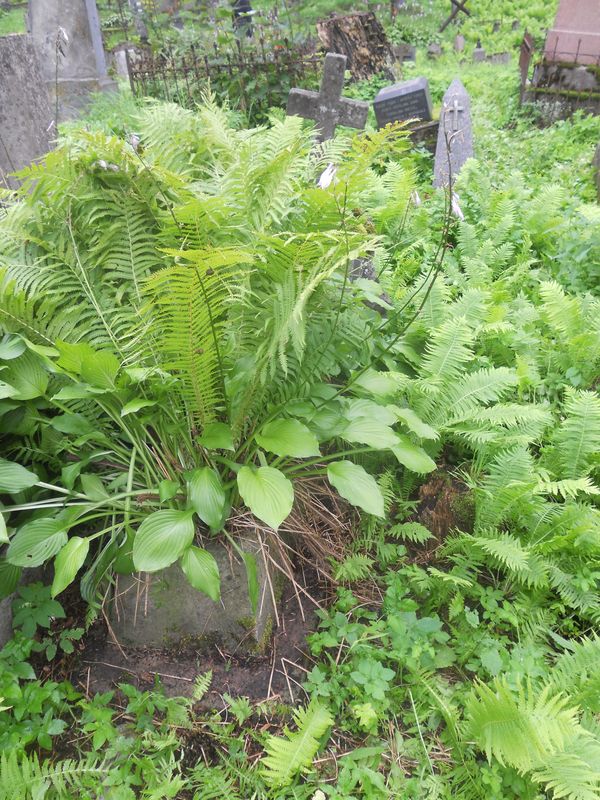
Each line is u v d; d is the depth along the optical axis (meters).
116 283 2.72
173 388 2.45
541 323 4.33
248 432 2.70
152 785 2.10
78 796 2.06
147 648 2.57
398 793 2.12
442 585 2.68
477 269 4.47
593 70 9.63
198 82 8.47
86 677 2.46
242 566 2.45
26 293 2.58
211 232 2.55
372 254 4.10
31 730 2.13
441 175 6.77
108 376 2.32
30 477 2.28
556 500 3.11
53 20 9.73
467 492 3.08
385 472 3.13
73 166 2.51
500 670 2.41
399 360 3.53
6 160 4.52
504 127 9.60
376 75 10.64
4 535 1.91
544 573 2.62
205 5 11.21
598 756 1.97
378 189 5.03
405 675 2.47
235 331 2.46
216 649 2.56
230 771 2.18
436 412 3.17
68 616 2.60
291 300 2.19
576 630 2.65
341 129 7.75
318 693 2.35
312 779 2.16
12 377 2.41
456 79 7.02
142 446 2.63
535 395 3.72
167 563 2.10
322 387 2.66
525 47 9.96
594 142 8.27
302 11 12.48
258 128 3.17
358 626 2.55
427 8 16.52
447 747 2.28
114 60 11.40
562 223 5.30
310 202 2.34
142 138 3.12
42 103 4.64
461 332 3.23
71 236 2.55
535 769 2.05
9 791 1.92
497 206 5.35
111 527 2.36
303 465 2.66
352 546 2.90
